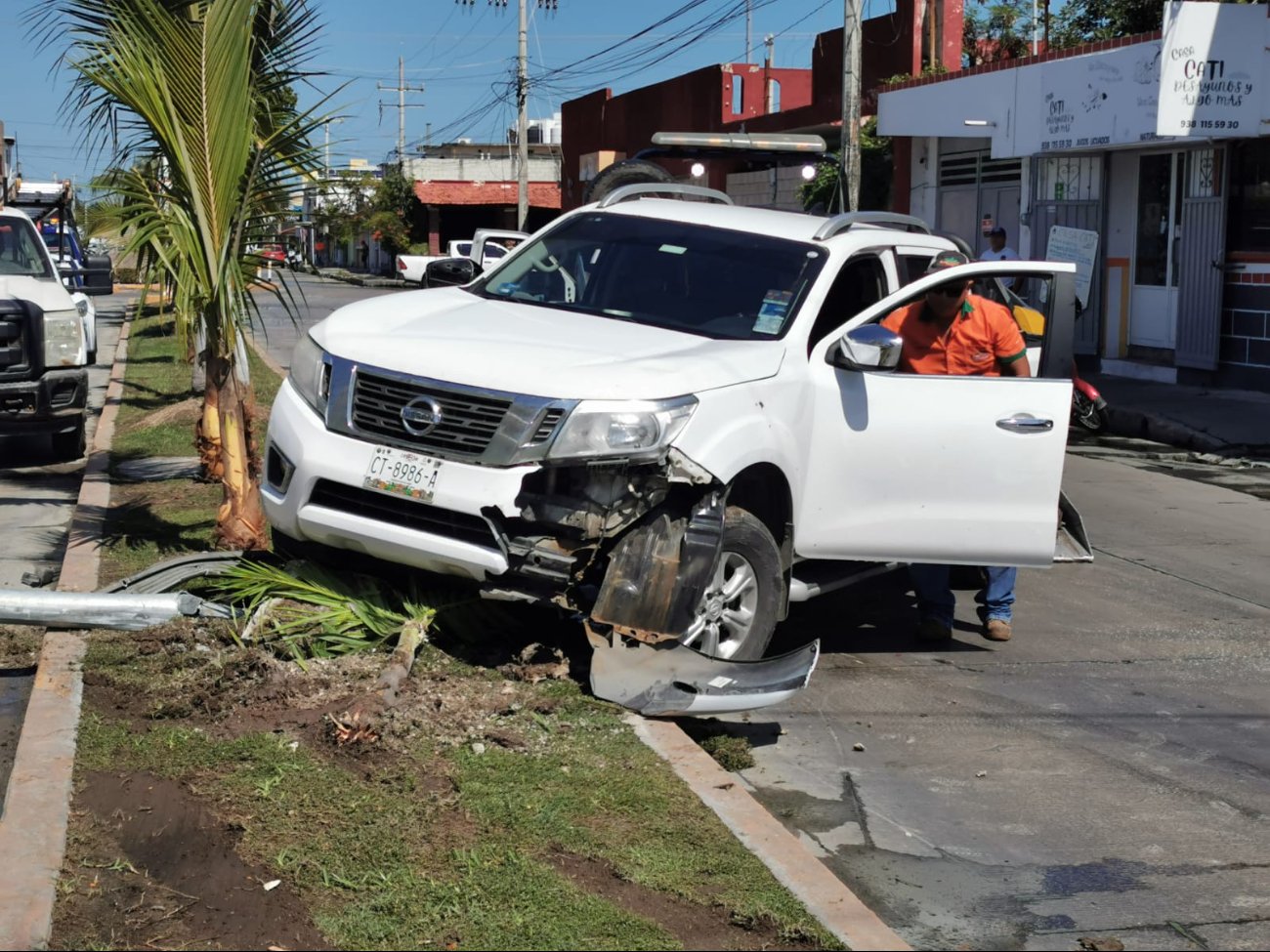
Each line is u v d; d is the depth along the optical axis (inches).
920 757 215.6
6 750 199.3
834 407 237.8
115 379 680.4
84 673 213.0
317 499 222.5
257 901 150.2
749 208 290.2
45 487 411.2
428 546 211.0
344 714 193.8
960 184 846.5
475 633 233.1
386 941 143.3
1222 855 184.7
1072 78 661.3
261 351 847.7
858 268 270.5
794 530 236.4
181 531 321.1
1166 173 666.2
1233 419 550.6
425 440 212.1
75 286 513.3
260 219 289.7
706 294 252.7
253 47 285.7
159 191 282.4
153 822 166.6
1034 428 247.4
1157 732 231.0
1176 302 665.0
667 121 1368.1
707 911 153.9
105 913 146.5
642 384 209.2
